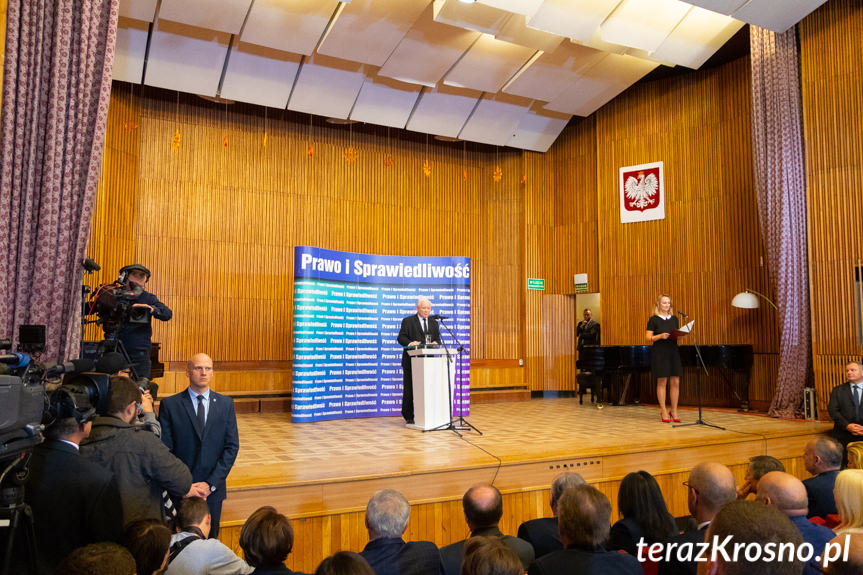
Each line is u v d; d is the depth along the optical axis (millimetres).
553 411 8789
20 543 1882
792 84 7926
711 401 9367
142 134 9008
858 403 6098
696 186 9781
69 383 2197
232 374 9141
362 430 6656
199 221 9273
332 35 7387
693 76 9953
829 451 3648
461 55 8188
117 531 2141
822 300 7461
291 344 9750
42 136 4020
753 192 9180
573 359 11281
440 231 11055
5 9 3809
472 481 4684
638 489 2795
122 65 7684
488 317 11195
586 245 11047
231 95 8477
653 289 10062
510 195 11477
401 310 8297
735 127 9445
